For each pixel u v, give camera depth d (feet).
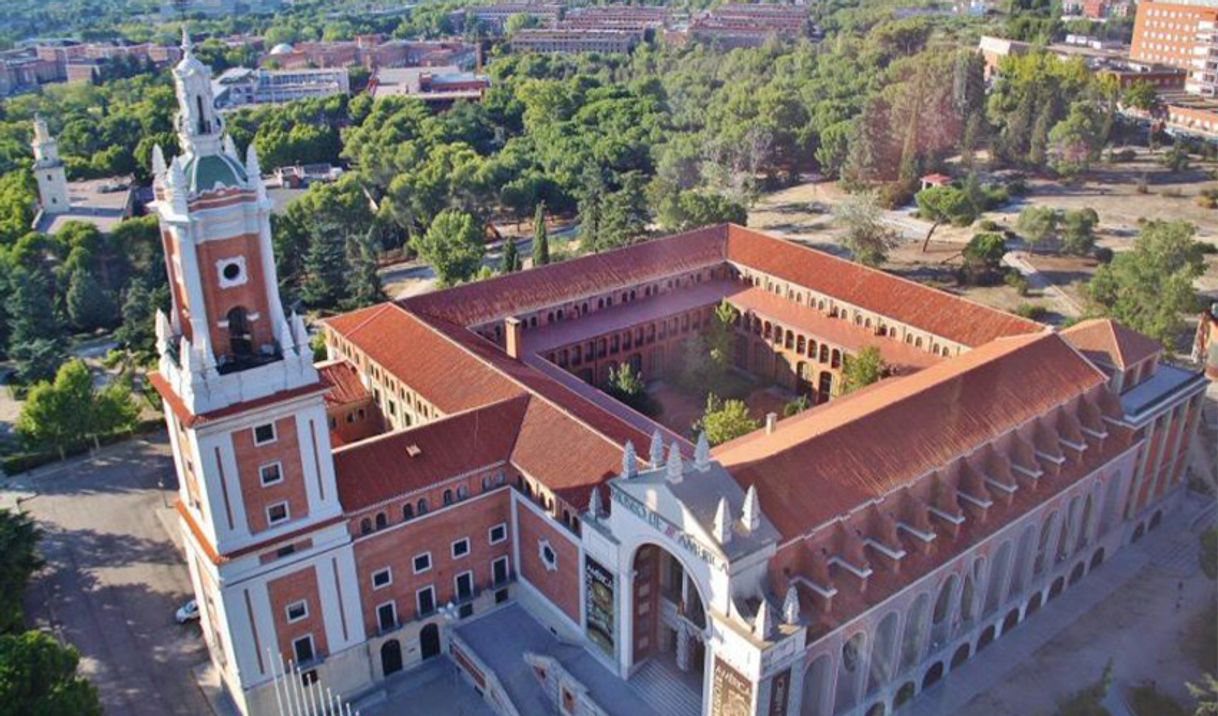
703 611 260.01
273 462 260.01
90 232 609.42
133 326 502.38
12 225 636.48
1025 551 294.05
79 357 548.31
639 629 275.39
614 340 455.22
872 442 278.87
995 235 527.81
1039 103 425.69
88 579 352.49
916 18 581.12
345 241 634.02
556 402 323.98
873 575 260.21
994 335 400.06
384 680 301.22
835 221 586.45
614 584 269.44
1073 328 351.46
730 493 246.27
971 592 281.54
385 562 289.53
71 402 419.13
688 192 635.66
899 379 341.41
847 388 406.62
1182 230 368.89
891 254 569.23
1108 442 317.01
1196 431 240.12
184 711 292.40
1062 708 154.30
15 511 392.06
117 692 300.20
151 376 271.90
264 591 269.03
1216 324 301.84
